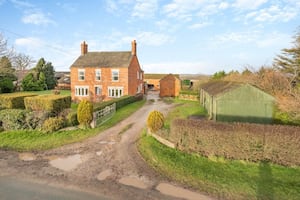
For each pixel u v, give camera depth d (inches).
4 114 550.6
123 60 1327.5
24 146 440.8
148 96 1749.5
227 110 567.2
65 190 263.4
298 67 771.4
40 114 550.0
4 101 646.5
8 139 484.7
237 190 257.8
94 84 1320.1
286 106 472.7
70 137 495.8
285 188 257.6
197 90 1453.0
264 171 303.4
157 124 467.8
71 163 352.2
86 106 558.9
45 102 592.7
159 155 368.2
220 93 573.6
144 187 270.7
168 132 435.2
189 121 379.2
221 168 317.4
